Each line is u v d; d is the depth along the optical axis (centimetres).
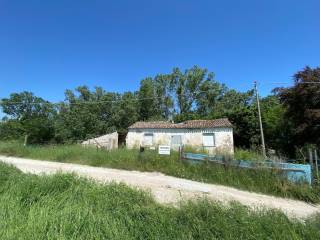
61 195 693
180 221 587
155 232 538
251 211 650
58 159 1773
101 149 1828
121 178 1175
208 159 1284
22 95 4791
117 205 653
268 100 3503
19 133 3909
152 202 723
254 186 1086
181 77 4941
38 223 520
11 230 499
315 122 1708
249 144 3180
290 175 1077
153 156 1471
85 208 607
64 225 516
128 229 554
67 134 3638
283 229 557
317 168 1066
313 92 1714
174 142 2850
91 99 4044
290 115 1911
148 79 4838
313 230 566
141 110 4756
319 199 955
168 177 1256
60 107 3947
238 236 528
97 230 525
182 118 4331
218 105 4709
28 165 1502
